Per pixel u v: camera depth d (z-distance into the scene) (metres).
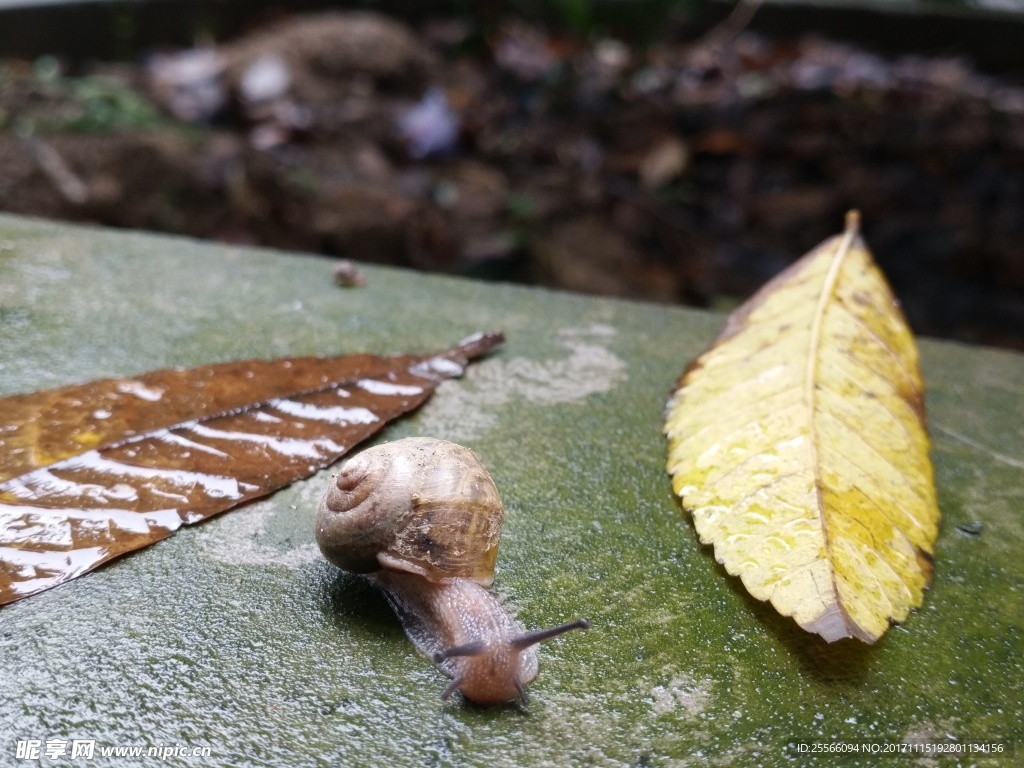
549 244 0.30
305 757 0.08
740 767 0.09
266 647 0.10
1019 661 0.10
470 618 0.09
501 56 0.40
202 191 0.28
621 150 0.35
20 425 0.11
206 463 0.11
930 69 0.41
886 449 0.12
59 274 0.16
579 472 0.12
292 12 0.41
